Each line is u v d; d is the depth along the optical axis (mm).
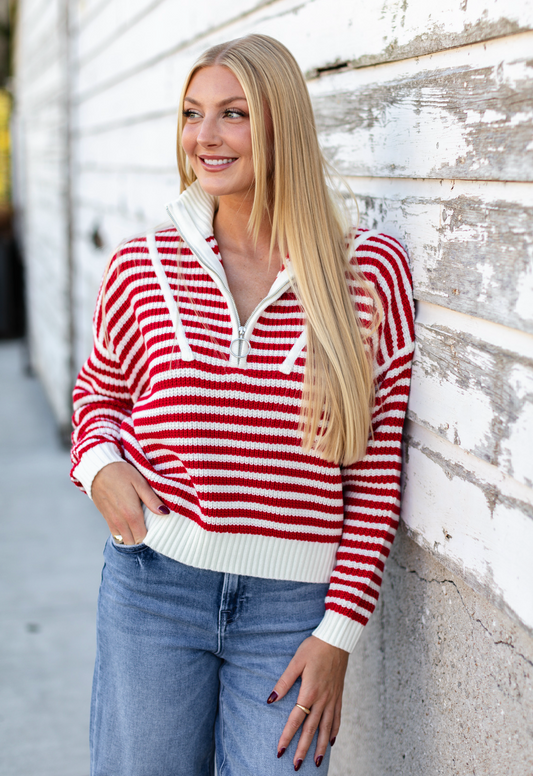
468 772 1293
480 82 1119
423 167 1288
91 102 4434
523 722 1135
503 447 1104
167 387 1279
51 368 6426
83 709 2506
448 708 1356
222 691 1375
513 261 1063
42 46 6590
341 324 1249
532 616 1053
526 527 1064
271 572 1289
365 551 1302
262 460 1258
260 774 1269
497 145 1080
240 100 1234
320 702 1271
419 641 1453
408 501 1421
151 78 3033
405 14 1305
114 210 3879
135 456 1368
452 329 1237
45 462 5152
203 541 1277
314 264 1251
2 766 2236
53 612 3117
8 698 2549
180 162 1418
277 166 1256
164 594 1307
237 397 1257
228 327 1286
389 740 1597
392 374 1337
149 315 1330
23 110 8688
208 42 2318
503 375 1103
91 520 4133
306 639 1307
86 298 4812
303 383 1229
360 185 1551
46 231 6684
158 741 1320
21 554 3680
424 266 1308
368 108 1479
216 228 1391
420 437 1370
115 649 1338
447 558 1280
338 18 1548
